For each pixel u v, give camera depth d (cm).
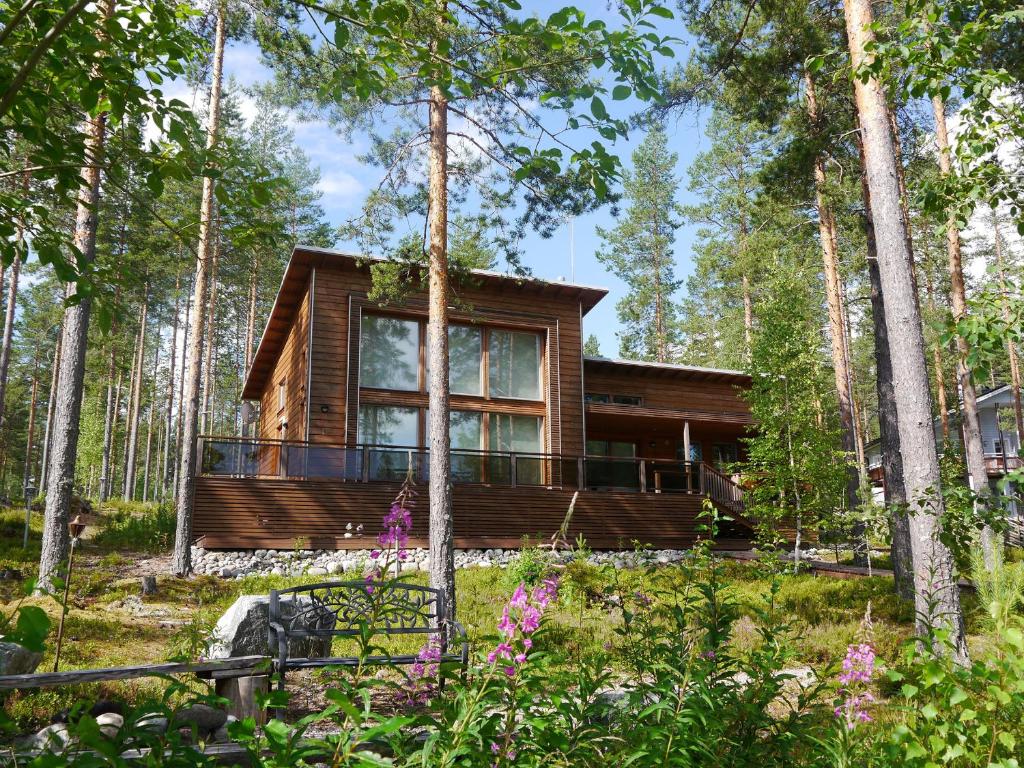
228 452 1520
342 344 1753
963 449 2397
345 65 380
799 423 1727
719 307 4556
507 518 1723
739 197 2747
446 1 377
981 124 614
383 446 1638
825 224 2278
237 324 4522
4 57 334
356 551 1523
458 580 1321
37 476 5581
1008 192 621
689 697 288
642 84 348
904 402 784
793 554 1811
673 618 416
